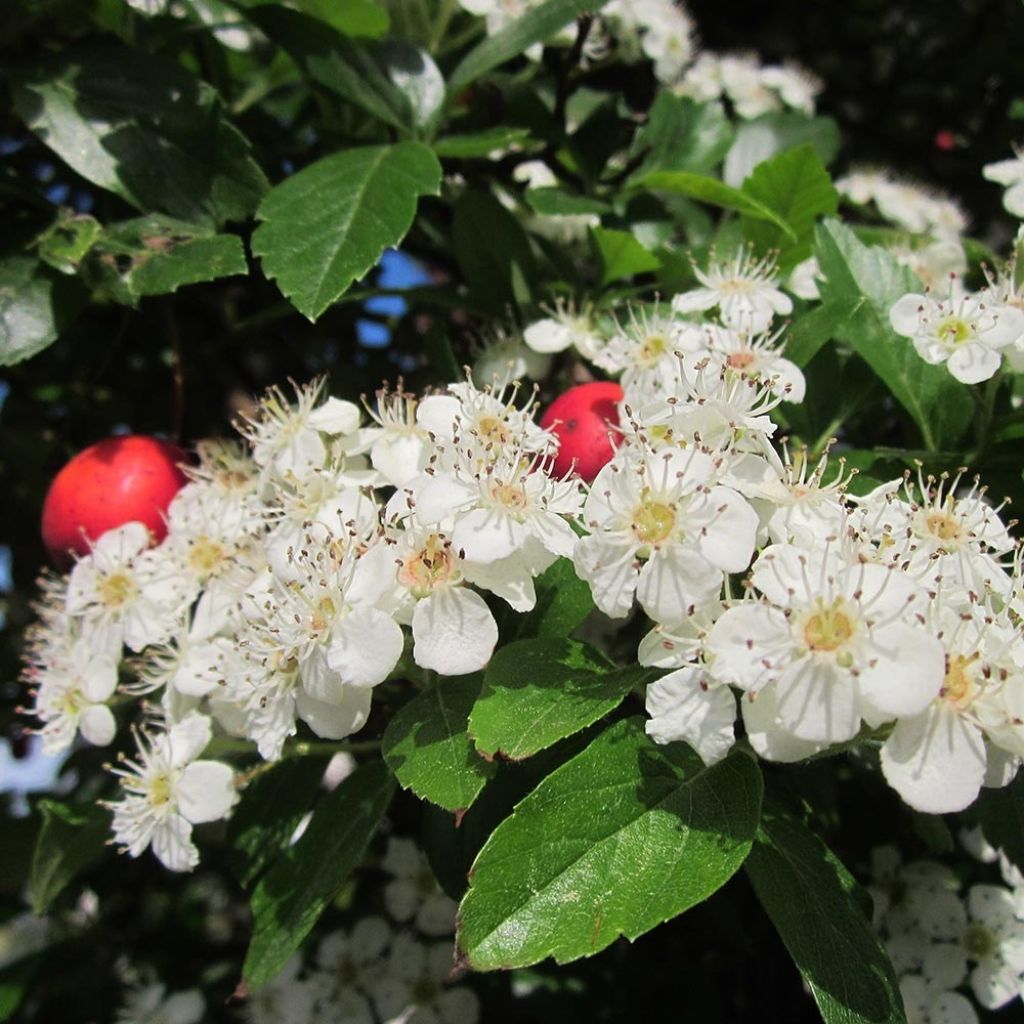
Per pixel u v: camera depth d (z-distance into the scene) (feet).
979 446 0.46
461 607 0.37
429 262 0.69
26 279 0.49
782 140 0.70
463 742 0.36
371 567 0.38
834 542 0.37
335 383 0.60
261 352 0.72
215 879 0.76
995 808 0.43
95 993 0.71
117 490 0.49
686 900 0.33
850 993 0.34
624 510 0.36
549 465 0.44
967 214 0.77
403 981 0.56
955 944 0.50
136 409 0.70
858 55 0.83
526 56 0.64
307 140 0.68
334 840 0.41
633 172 0.63
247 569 0.44
